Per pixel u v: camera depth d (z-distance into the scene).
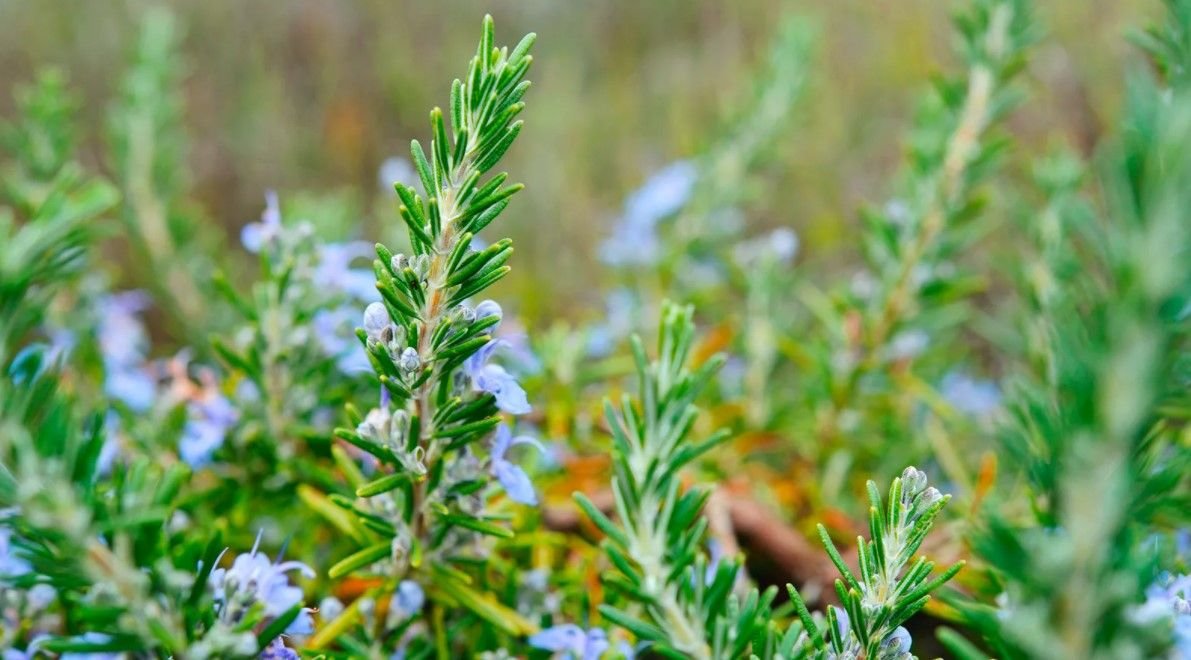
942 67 1.49
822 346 0.65
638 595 0.43
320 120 1.58
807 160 1.33
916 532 0.41
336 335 0.55
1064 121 1.29
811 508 0.62
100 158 1.45
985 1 0.61
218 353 0.53
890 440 0.66
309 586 0.53
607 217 1.36
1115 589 0.35
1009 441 0.41
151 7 1.64
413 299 0.42
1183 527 0.50
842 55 1.56
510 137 0.41
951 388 0.75
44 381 0.41
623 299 0.80
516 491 0.45
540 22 1.80
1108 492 0.35
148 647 0.40
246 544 0.53
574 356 0.64
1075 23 1.33
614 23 1.80
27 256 0.46
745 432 0.66
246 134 1.50
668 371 0.46
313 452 0.54
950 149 0.61
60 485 0.38
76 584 0.40
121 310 0.69
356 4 1.72
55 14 1.61
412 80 1.66
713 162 0.84
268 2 1.67
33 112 0.66
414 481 0.44
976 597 0.50
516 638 0.50
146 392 0.58
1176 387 0.35
